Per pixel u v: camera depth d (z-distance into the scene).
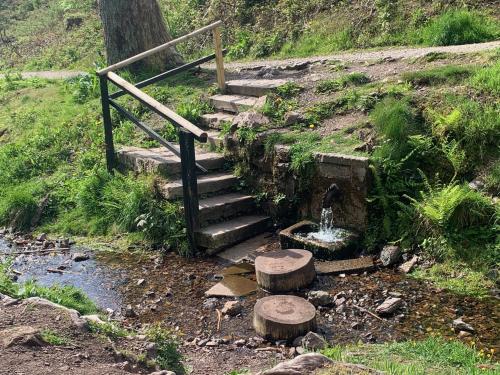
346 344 3.18
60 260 4.71
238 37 8.42
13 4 13.92
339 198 4.34
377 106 4.73
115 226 5.06
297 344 3.23
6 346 2.43
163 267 4.42
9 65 11.37
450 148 4.22
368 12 7.55
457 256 3.85
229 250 4.50
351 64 6.00
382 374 2.31
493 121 4.23
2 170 6.24
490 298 3.53
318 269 4.01
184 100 6.28
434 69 5.00
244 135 4.96
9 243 5.19
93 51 10.24
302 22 8.09
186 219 4.56
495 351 3.02
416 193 4.23
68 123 6.68
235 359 3.11
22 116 7.33
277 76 6.24
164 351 2.78
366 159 4.20
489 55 5.16
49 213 5.54
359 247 4.21
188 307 3.79
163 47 5.64
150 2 7.34
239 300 3.79
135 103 6.48
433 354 2.86
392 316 3.43
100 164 5.73
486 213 3.94
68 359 2.42
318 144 4.61
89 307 3.57
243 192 4.97
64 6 12.55
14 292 3.30
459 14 6.54
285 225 4.69
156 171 4.99
